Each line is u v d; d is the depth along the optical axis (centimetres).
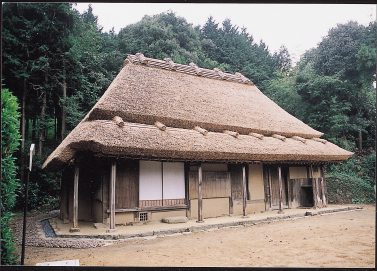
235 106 1525
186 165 1180
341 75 2322
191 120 1241
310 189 1602
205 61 3341
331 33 2466
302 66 3044
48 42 1969
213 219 1155
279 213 1322
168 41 3142
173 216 1122
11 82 1927
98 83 2450
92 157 1041
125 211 1017
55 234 904
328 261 591
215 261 603
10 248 517
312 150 1452
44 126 1973
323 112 2375
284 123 1633
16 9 1866
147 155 959
